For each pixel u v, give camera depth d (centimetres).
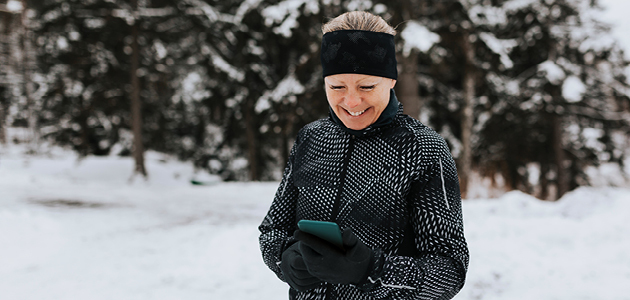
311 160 113
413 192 98
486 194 1806
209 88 1811
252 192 1215
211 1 1705
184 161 2248
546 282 389
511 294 366
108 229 702
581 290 366
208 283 418
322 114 1591
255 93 1778
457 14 1226
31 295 394
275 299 379
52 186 1259
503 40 1479
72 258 514
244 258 489
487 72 1418
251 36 1683
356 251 82
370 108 99
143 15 1588
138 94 1733
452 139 1562
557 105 1468
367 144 103
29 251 559
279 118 1600
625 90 1540
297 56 1727
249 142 1845
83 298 384
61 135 2106
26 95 2297
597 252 463
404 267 87
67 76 1797
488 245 502
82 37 1650
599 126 1616
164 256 511
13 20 2183
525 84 1488
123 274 448
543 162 1659
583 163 1628
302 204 112
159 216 824
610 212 595
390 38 98
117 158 2022
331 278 82
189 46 1909
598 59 1524
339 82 96
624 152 1683
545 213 652
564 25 1477
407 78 1131
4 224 661
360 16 98
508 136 1561
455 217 98
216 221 757
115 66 1728
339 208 104
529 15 1468
